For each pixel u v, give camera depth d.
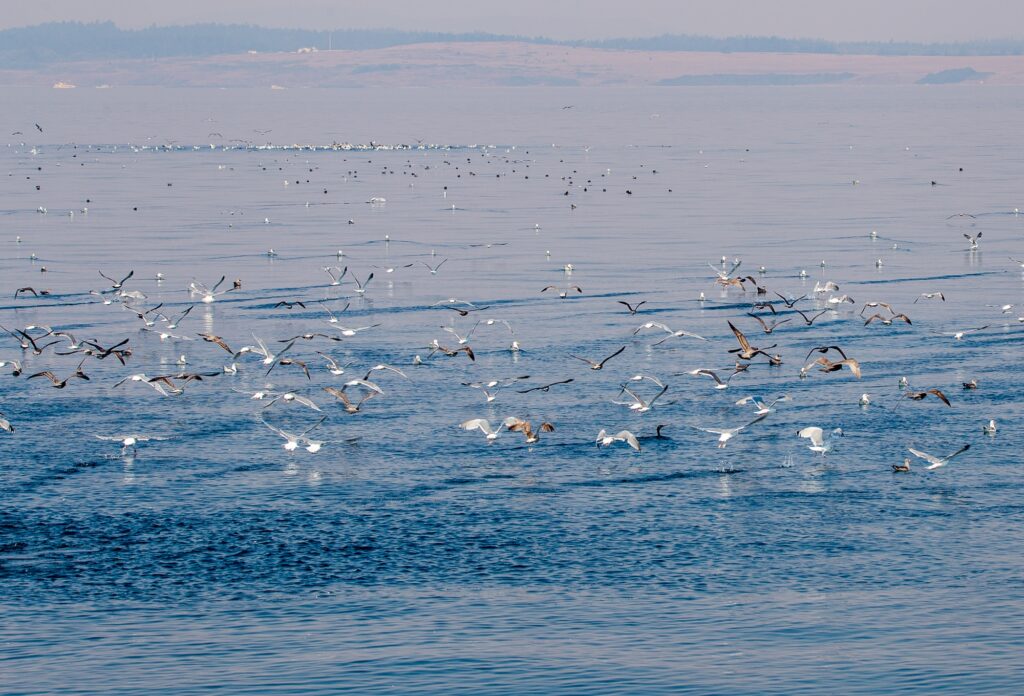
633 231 148.25
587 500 57.84
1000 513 56.09
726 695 41.22
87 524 55.00
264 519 55.69
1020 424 68.44
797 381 77.81
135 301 104.44
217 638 45.00
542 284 113.12
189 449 65.19
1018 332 91.44
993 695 41.16
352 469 62.09
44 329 93.50
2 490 58.91
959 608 47.09
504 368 81.88
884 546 52.69
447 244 138.75
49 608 47.31
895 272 119.56
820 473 61.16
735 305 103.00
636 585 49.19
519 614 46.78
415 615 46.72
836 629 45.50
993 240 139.62
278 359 79.44
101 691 41.47
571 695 41.28
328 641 44.78
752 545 52.81
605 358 82.69
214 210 170.25
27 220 158.00
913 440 66.00
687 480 60.41
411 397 75.00
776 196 185.50
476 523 55.31
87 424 69.38
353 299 106.88
